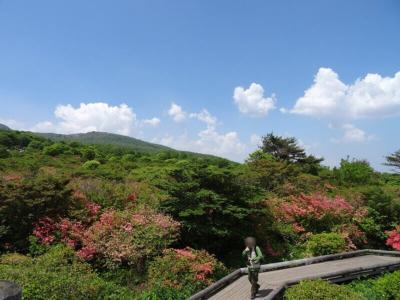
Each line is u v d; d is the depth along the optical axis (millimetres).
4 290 3250
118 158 43938
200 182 13281
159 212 13062
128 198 14633
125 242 10977
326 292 8680
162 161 41844
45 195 11852
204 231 12227
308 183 24094
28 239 11266
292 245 16391
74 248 11234
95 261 11055
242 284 10656
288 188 21594
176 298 9602
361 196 21609
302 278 11172
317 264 13969
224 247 13727
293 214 17750
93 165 32219
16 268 8523
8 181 12578
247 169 23219
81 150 45125
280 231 16422
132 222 11953
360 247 18719
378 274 13594
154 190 16453
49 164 31391
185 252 11094
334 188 25219
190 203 12703
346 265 13781
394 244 18297
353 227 18609
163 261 10492
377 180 34344
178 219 12742
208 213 12695
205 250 12180
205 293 9164
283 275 11859
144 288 10148
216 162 35031
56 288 7531
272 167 23297
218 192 13305
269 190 21844
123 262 11172
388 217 20250
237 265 12977
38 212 11828
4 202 11375
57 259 9805
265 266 12570
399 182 37594
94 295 8391
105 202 13938
